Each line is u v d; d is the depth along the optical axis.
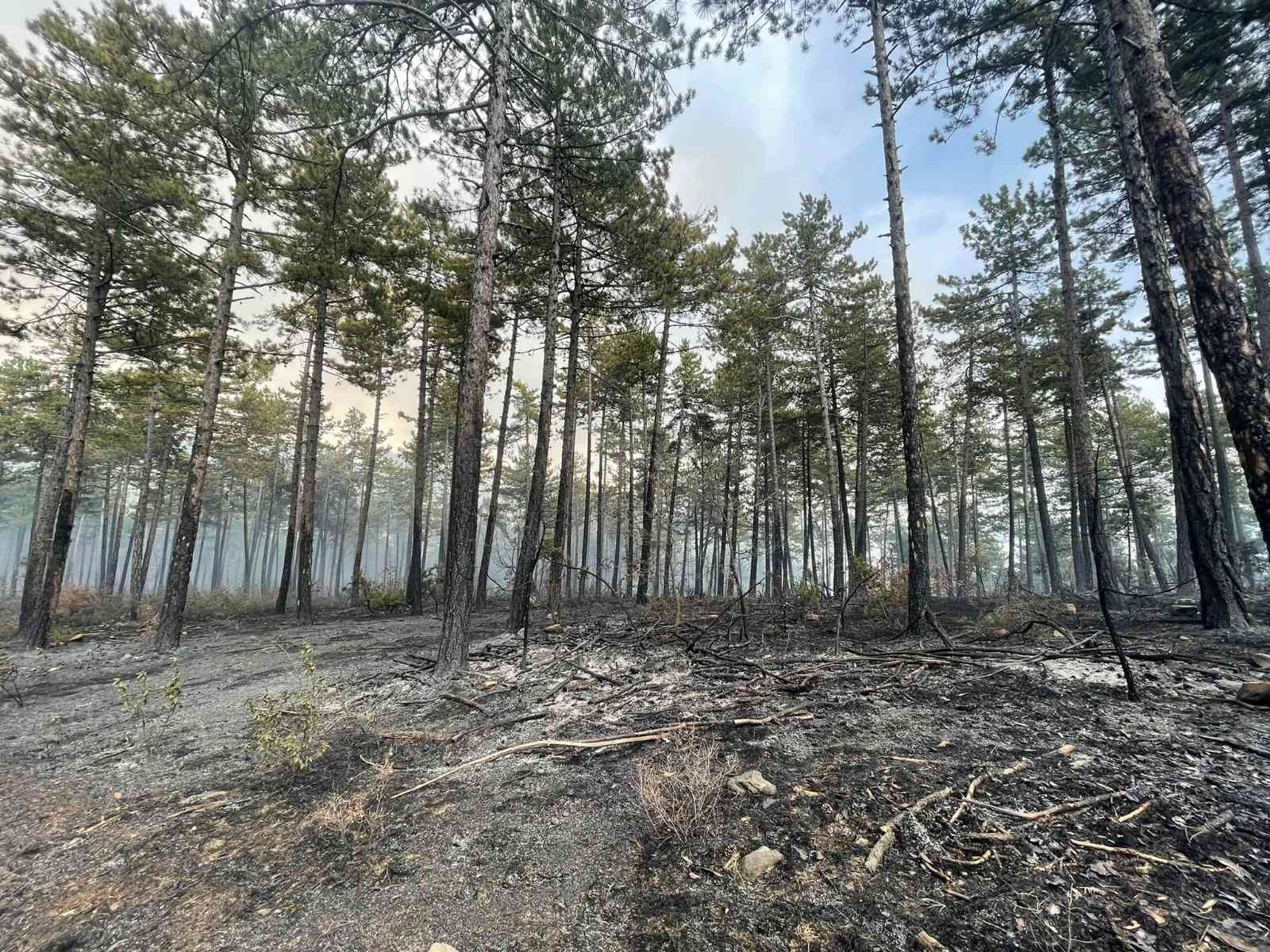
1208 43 8.90
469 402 7.04
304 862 2.86
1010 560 14.48
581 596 18.78
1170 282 7.49
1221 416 23.31
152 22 8.98
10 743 5.23
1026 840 2.53
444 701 5.68
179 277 11.68
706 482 32.06
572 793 3.45
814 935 2.08
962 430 28.00
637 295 12.75
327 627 13.56
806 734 4.09
